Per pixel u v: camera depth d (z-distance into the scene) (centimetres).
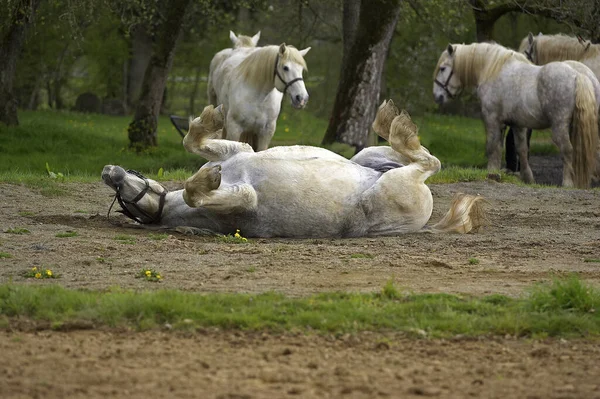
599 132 2452
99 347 742
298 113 4728
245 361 710
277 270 1042
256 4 3878
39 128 3719
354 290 941
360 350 752
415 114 4819
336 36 4481
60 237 1220
